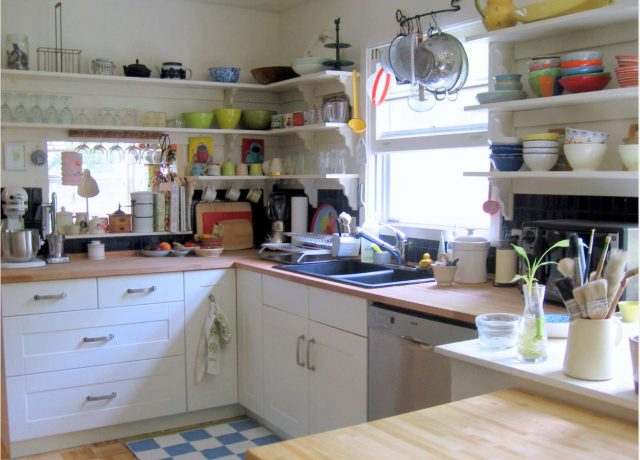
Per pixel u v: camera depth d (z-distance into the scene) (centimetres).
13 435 336
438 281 295
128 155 420
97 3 410
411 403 261
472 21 316
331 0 416
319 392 316
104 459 337
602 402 158
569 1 244
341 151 392
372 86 369
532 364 178
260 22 465
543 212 287
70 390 348
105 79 394
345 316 296
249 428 378
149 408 368
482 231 327
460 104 335
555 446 140
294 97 454
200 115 422
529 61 267
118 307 356
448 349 194
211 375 383
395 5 363
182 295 373
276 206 446
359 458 134
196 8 441
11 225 381
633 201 251
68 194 406
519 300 258
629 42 250
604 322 164
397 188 385
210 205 444
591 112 263
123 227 418
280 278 343
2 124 370
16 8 388
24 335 336
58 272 341
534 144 256
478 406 164
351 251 378
